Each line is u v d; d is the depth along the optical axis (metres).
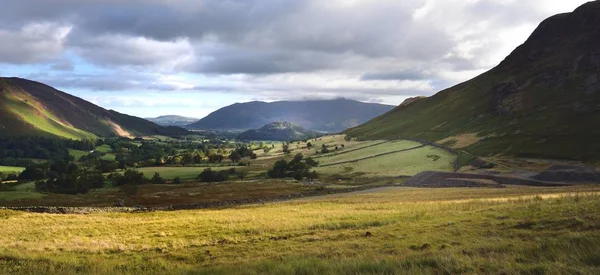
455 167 151.38
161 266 21.39
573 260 12.94
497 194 65.31
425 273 13.39
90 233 35.97
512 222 23.31
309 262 16.66
